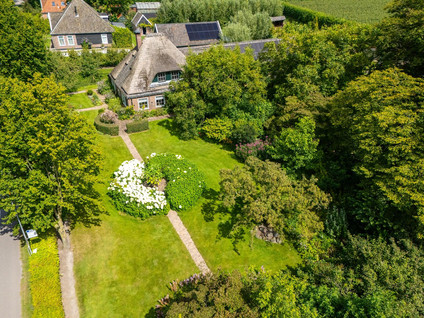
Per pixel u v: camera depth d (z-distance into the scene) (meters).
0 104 19.44
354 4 85.12
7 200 18.77
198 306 13.99
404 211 23.31
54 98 19.02
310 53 34.31
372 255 20.67
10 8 38.44
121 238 23.42
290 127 31.34
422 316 17.61
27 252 21.64
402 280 19.05
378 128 22.55
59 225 21.34
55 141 18.86
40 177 19.05
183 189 26.39
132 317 18.77
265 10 75.44
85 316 18.45
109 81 46.56
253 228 24.06
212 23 61.31
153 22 79.88
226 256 23.00
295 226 23.16
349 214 26.58
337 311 17.62
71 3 58.28
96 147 22.16
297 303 17.86
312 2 91.38
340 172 28.62
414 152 21.62
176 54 40.25
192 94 34.06
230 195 21.39
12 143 18.34
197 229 24.86
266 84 36.69
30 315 17.91
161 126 37.28
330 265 21.52
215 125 35.00
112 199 26.64
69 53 46.53
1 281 19.64
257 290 15.52
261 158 31.97
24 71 36.12
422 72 30.42
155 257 22.41
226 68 34.75
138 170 27.42
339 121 26.94
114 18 88.25
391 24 30.91
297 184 23.27
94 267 21.22
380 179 22.92
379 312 16.00
